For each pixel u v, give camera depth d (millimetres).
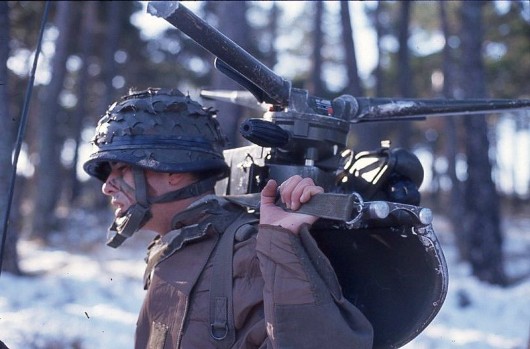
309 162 2570
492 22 23938
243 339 2303
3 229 2695
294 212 2195
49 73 22094
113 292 10781
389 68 30594
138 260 15617
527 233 29844
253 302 2309
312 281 2131
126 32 28547
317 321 2117
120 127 2557
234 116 13297
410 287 2381
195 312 2396
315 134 2555
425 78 31609
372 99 2803
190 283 2420
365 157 2674
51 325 7445
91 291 10617
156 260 2580
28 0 15031
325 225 2410
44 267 13789
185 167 2535
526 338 8609
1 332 6902
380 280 2465
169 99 2596
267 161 2627
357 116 2758
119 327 8078
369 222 2301
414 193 2592
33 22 15680
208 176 2637
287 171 2562
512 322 9914
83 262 14695
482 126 15414
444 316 10031
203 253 2467
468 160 15539
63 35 21281
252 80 2391
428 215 2109
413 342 7785
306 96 2588
